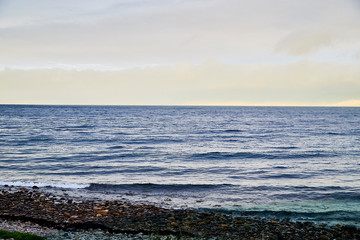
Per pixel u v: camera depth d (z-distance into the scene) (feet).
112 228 36.76
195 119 343.87
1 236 28.02
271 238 35.65
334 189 59.26
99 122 263.90
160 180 65.46
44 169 74.18
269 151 110.22
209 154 101.60
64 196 51.47
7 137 138.92
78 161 85.25
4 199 47.29
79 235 33.32
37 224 36.78
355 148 120.26
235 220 41.42
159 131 187.93
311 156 100.48
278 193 56.29
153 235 34.65
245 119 358.84
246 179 67.41
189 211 45.03
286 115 496.23
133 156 95.50
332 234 37.47
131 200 50.80
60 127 202.08
